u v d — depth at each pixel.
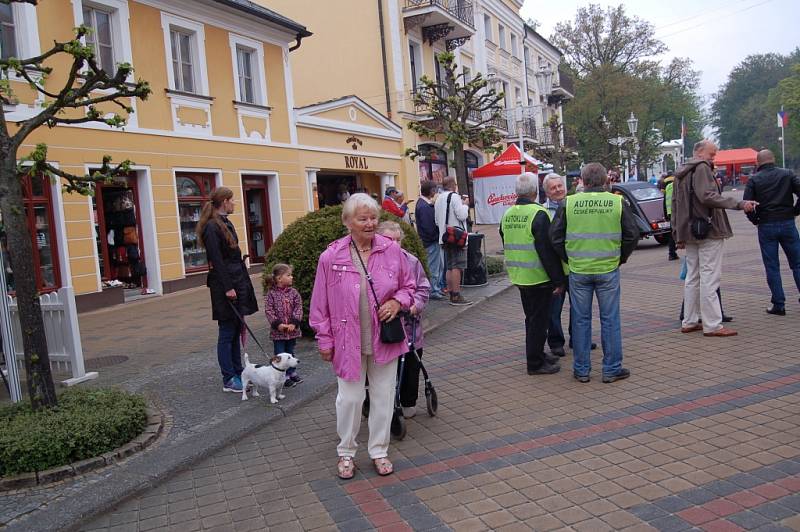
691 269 7.20
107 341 9.38
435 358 7.30
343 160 21.08
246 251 16.66
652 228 17.09
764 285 9.59
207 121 15.48
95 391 5.52
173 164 14.44
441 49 29.42
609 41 50.69
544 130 38.69
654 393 5.38
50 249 11.80
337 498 4.01
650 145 48.47
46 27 11.77
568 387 5.79
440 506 3.78
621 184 18.72
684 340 6.96
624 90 44.09
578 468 4.10
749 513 3.38
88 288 12.30
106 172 5.46
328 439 5.08
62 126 11.98
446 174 28.98
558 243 5.86
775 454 4.04
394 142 24.52
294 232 8.21
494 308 10.12
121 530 3.84
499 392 5.84
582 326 5.88
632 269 13.15
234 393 6.25
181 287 14.50
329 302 4.23
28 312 5.02
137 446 4.86
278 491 4.20
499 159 24.30
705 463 4.00
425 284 4.73
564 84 43.94
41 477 4.36
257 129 17.16
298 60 24.92
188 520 3.90
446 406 5.58
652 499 3.62
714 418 4.70
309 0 25.28
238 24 16.55
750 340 6.67
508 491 3.88
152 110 14.01
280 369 5.76
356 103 21.83
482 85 16.47
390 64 24.92
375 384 4.31
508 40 37.88
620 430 4.65
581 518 3.48
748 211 7.44
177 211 14.52
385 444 4.36
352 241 4.27
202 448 4.85
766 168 7.61
